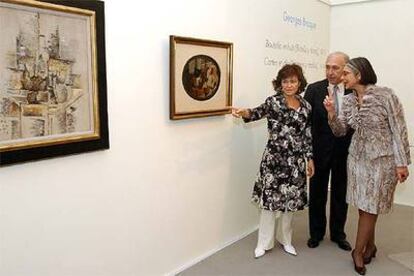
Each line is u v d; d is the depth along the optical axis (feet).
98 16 6.51
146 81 7.67
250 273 8.99
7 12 5.33
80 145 6.47
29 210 5.96
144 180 7.89
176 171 8.66
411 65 13.74
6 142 5.49
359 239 8.93
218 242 10.26
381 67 14.40
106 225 7.22
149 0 7.54
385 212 8.57
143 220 7.98
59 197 6.36
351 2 14.60
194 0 8.58
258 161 11.43
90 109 6.57
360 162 8.54
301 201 9.56
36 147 5.84
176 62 8.16
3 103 5.41
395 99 8.16
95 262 7.10
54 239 6.37
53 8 5.81
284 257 9.82
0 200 5.60
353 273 8.99
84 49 6.36
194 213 9.34
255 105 10.94
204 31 8.93
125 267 7.71
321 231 10.57
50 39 5.86
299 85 9.14
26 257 6.00
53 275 6.42
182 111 8.47
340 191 10.30
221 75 9.43
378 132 8.24
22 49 5.54
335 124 8.86
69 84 6.20
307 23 13.33
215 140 9.71
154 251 8.34
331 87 9.76
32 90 5.72
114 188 7.29
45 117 5.93
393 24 13.96
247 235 11.27
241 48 10.18
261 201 9.51
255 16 10.59
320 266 9.34
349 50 14.99
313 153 10.09
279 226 10.24
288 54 12.34
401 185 14.30
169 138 8.38
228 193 10.41
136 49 7.39
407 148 8.27
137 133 7.62
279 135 9.25
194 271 9.05
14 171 5.71
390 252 10.09
